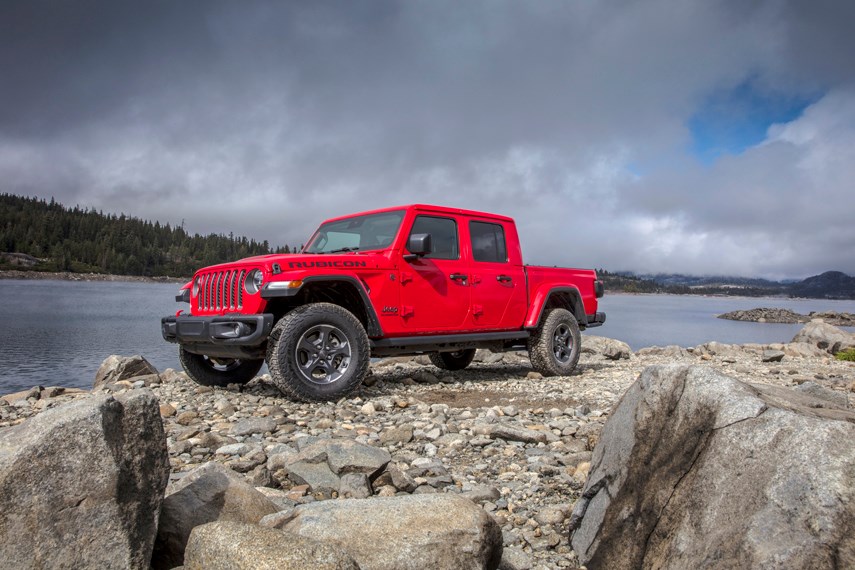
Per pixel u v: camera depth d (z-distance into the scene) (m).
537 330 8.70
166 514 2.29
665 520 2.19
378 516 2.17
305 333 6.21
